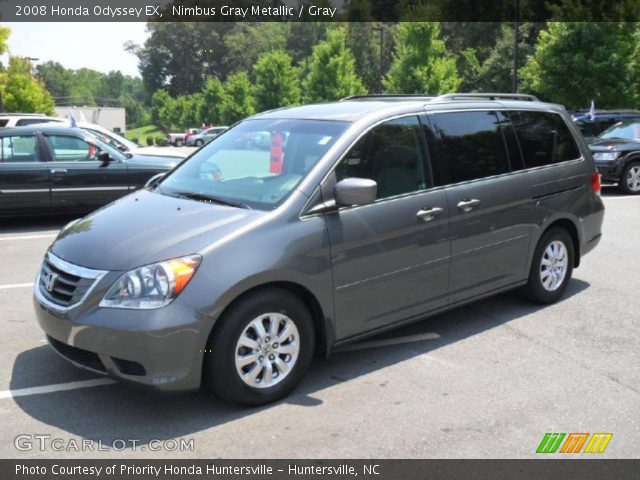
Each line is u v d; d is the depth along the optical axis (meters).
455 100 5.18
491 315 5.61
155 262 3.58
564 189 5.76
